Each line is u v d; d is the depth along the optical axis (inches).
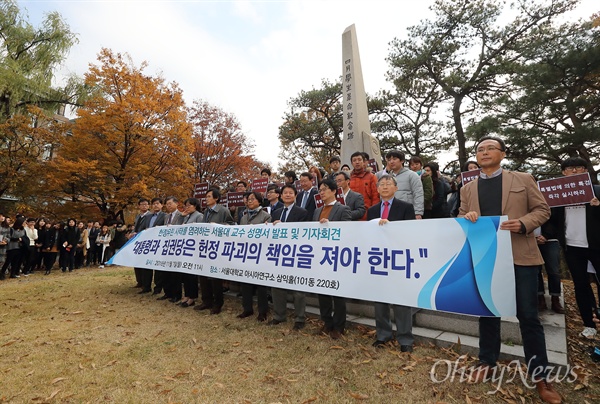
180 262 190.7
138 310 185.5
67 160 510.0
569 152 450.0
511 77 510.9
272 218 189.5
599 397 90.2
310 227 143.7
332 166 251.0
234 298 210.2
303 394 95.9
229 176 888.3
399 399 92.1
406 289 111.0
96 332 148.4
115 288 253.3
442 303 103.2
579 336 132.3
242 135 880.9
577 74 402.6
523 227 92.0
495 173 105.4
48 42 578.6
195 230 193.2
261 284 149.5
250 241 163.5
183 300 196.2
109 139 515.8
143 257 213.6
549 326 128.0
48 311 186.1
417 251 113.1
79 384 102.4
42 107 592.1
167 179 593.0
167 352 126.0
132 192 521.3
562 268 273.6
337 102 716.0
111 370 111.7
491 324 102.4
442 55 581.9
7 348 130.6
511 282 94.3
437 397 92.1
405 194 177.6
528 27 526.0
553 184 132.8
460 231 106.3
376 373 106.0
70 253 401.7
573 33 435.8
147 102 534.6
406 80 625.3
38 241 387.9
